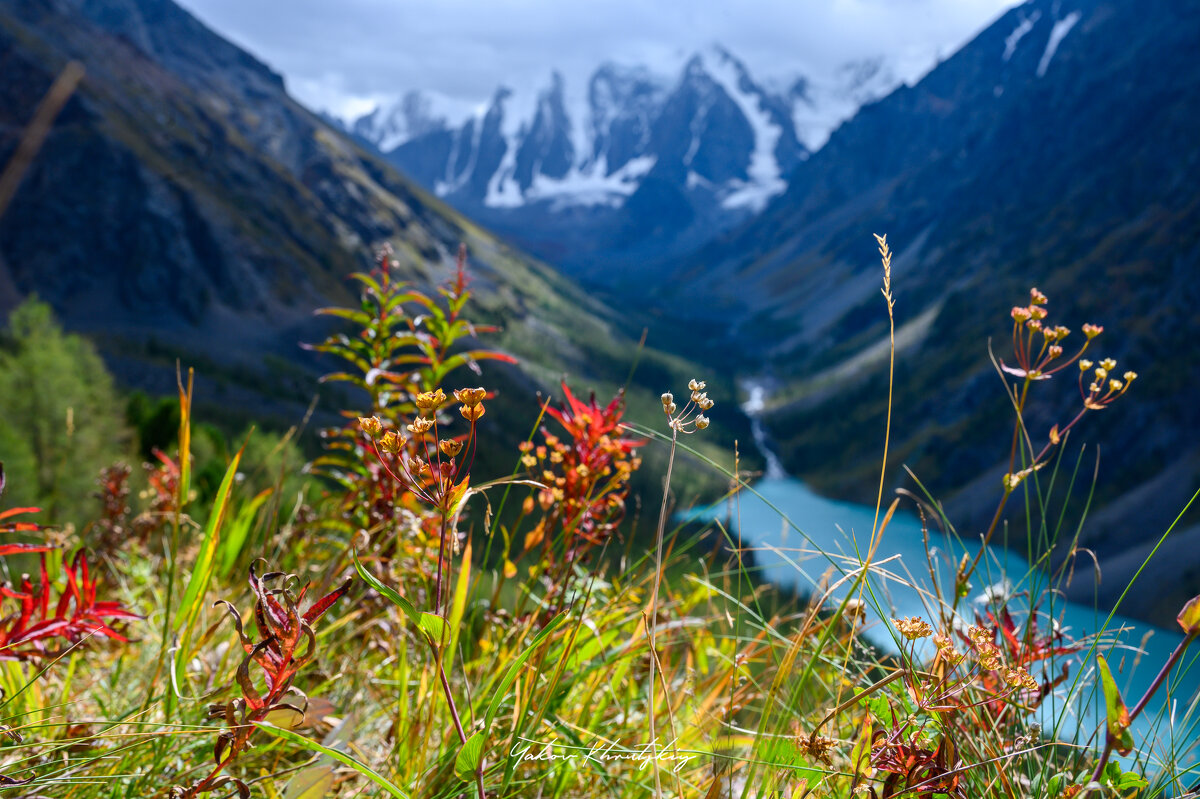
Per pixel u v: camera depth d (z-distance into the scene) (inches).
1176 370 5580.7
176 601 112.1
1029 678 58.9
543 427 96.6
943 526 73.7
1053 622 72.0
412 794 65.7
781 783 63.1
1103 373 72.7
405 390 146.9
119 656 97.0
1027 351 76.9
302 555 130.6
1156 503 4650.6
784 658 66.3
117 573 125.0
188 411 85.8
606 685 92.7
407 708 79.7
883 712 63.7
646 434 92.9
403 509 117.3
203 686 88.2
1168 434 5191.9
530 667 66.3
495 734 75.0
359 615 103.1
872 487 6250.0
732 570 77.9
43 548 70.1
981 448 5905.5
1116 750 55.2
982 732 67.4
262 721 56.4
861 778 59.1
